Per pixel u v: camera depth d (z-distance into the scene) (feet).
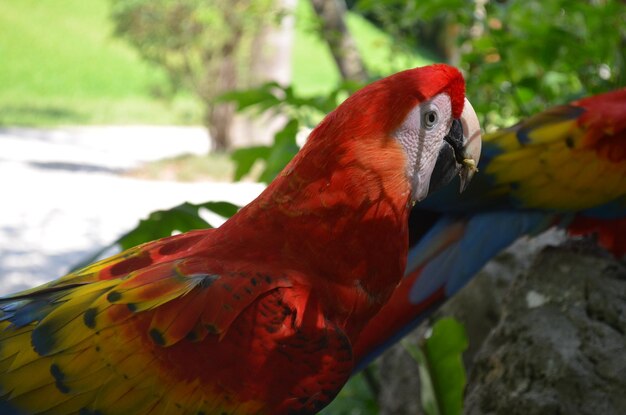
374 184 7.82
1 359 7.45
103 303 7.48
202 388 7.43
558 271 10.24
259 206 8.04
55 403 7.30
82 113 59.11
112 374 7.33
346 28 20.42
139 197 36.94
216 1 44.73
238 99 13.52
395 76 8.00
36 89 64.08
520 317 10.05
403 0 14.74
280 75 46.39
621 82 12.67
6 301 7.93
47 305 7.71
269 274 7.70
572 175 10.92
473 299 12.22
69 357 7.36
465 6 13.30
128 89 66.95
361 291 8.11
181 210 10.62
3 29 74.23
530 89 13.52
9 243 29.50
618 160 10.82
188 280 7.59
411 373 12.54
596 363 9.25
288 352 7.61
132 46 47.88
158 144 51.13
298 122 13.37
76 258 28.35
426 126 7.98
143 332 7.39
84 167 42.75
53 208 34.32
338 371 7.76
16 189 36.94
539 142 11.03
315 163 7.83
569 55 13.08
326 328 7.79
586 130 10.89
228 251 7.91
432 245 11.03
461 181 8.63
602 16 12.90
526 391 9.45
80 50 72.79
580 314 9.66
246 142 46.44
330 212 7.82
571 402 9.18
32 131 51.96
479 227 11.11
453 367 10.04
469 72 13.79
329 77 70.44
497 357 9.96
